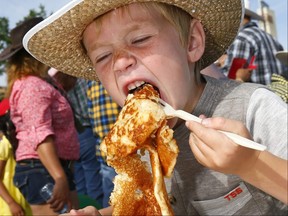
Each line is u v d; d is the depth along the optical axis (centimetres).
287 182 150
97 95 465
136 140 146
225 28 215
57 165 338
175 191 212
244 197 200
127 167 156
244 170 147
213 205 207
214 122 144
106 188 472
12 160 374
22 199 363
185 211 215
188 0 186
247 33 538
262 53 529
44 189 340
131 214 157
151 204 155
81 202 457
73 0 172
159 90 171
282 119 180
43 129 338
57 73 520
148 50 171
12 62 359
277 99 189
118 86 177
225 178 199
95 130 478
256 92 195
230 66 482
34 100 340
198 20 200
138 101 152
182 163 205
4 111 361
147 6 175
